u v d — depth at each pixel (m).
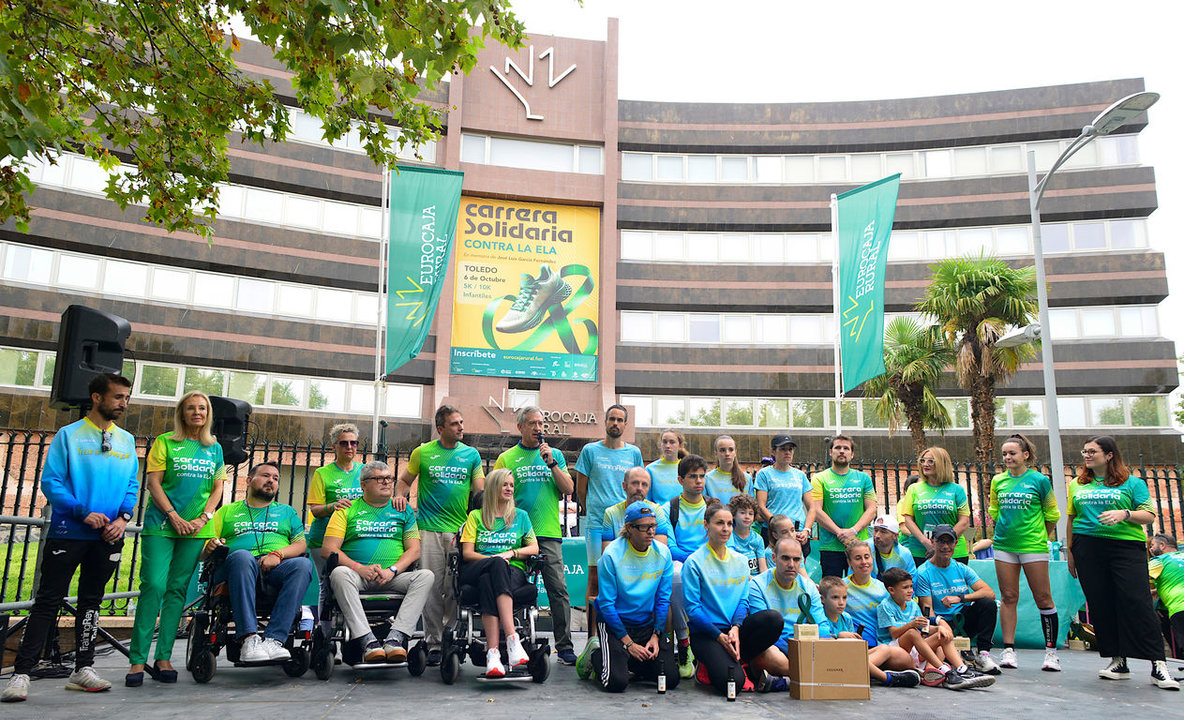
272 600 6.23
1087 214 30.66
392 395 28.53
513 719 4.80
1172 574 7.89
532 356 29.38
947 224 31.45
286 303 28.42
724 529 6.18
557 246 30.45
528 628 6.24
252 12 5.90
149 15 6.91
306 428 27.42
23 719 4.58
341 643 6.42
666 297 31.30
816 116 32.56
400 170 15.46
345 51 5.18
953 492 8.32
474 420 28.00
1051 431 12.66
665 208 31.86
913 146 32.12
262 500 6.60
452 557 6.46
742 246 32.03
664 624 6.11
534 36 31.62
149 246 26.66
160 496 6.00
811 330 31.39
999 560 7.85
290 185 28.70
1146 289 29.69
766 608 6.38
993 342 20.11
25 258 25.30
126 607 8.85
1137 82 30.98
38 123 4.51
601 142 31.34
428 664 6.70
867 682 5.73
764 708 5.32
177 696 5.43
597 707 5.24
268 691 5.66
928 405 21.97
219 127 7.75
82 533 5.62
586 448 7.67
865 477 8.42
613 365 29.83
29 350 25.02
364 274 29.19
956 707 5.47
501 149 30.67
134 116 23.53
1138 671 7.63
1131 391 29.33
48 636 6.35
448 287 29.06
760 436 30.53
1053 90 31.50
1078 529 7.04
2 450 23.75
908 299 30.94
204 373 27.08
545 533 7.05
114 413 5.94
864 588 7.04
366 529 6.55
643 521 6.04
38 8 6.32
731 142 32.41
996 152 31.72
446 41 5.64
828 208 31.86
